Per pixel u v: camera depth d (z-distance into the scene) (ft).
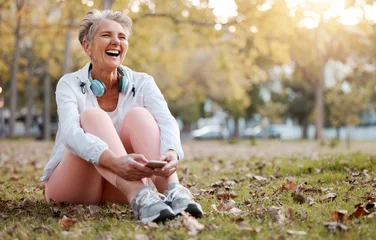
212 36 42.45
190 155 38.81
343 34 62.90
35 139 89.71
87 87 11.44
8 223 10.19
